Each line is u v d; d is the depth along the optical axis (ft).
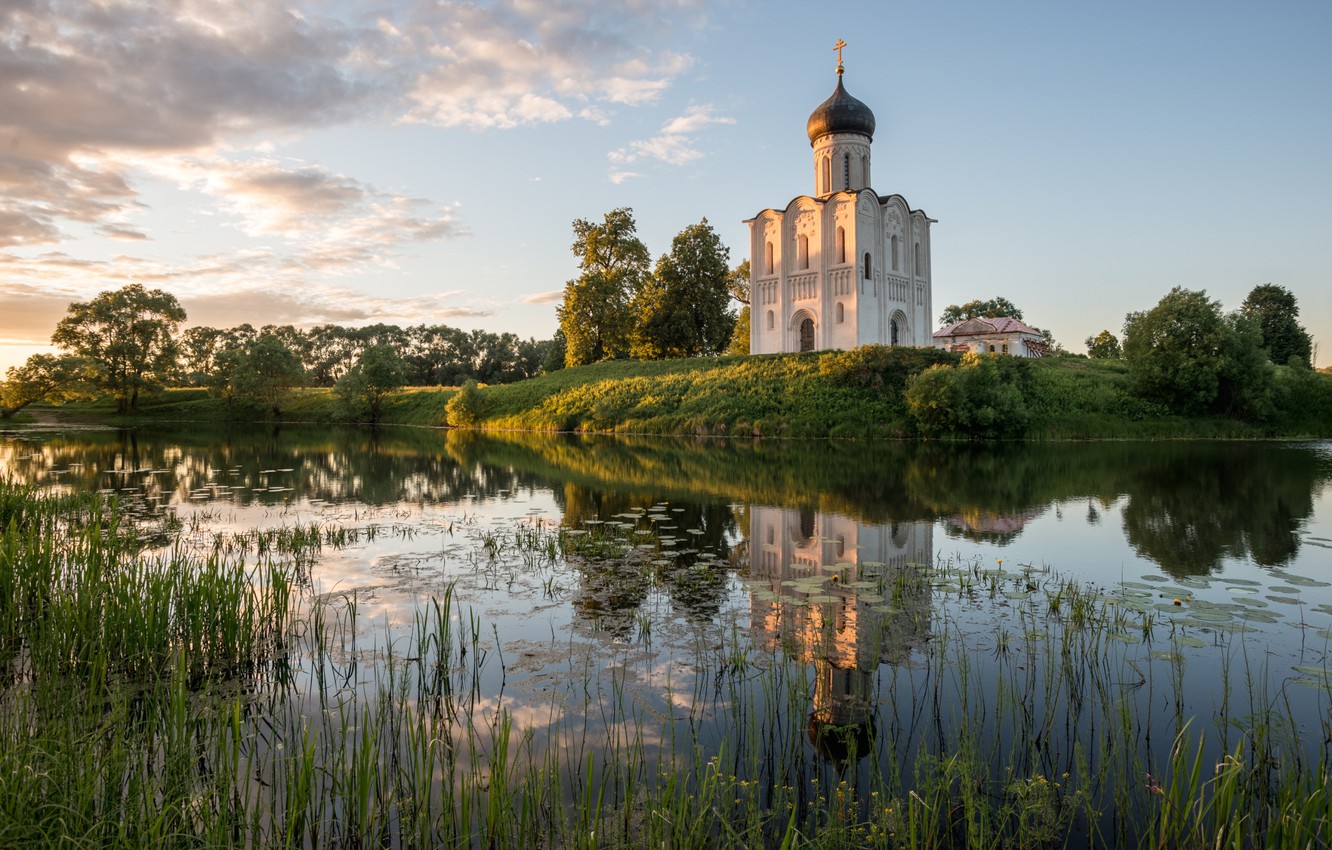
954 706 20.90
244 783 16.92
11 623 25.46
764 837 14.73
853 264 183.01
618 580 35.12
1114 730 19.43
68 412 237.04
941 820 15.52
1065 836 14.96
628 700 21.39
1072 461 90.22
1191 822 15.33
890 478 75.31
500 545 43.37
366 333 400.06
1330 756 17.88
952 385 125.39
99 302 225.56
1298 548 41.32
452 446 124.98
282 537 43.93
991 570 36.83
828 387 147.64
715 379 165.78
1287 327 225.97
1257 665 23.91
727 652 25.34
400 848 14.71
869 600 31.50
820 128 192.34
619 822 14.73
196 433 163.02
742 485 70.79
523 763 17.57
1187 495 61.41
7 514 46.01
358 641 26.45
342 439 143.84
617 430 158.81
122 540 41.98
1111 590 32.94
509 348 419.54
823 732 19.34
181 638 24.61
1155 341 139.44
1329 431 131.23
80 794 14.24
